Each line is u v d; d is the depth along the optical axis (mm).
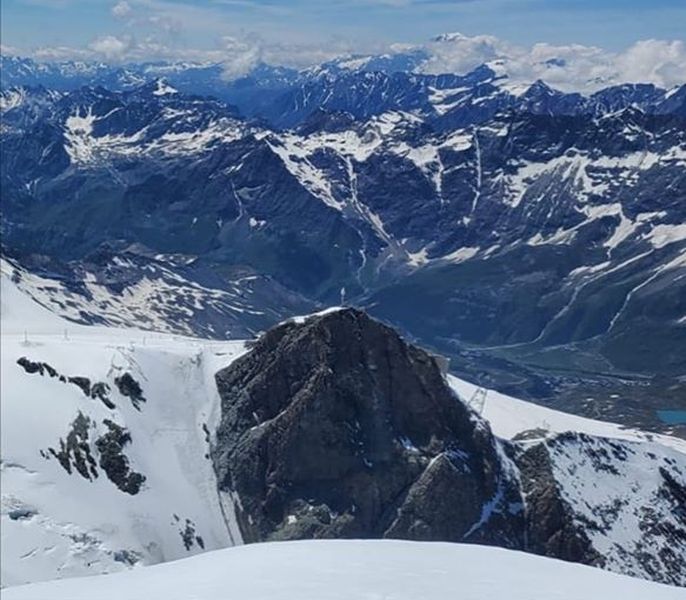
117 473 149250
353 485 154125
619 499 162375
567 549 151750
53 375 160750
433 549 53906
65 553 133125
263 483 157000
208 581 46594
